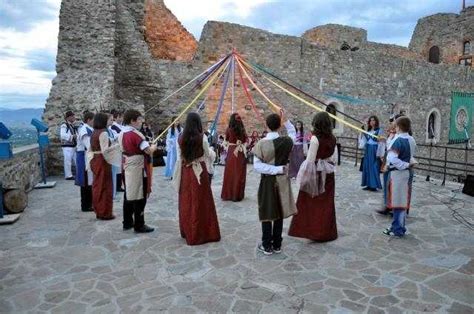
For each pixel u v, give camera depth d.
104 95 11.48
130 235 5.38
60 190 8.30
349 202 7.32
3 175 6.75
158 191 8.28
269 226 4.62
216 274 4.11
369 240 5.16
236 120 7.37
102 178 6.00
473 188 7.81
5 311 3.38
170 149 9.76
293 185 9.16
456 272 4.12
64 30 12.59
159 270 4.21
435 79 22.14
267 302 3.50
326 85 17.81
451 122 23.31
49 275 4.11
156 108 14.46
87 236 5.33
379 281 3.92
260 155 4.50
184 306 3.43
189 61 14.86
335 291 3.71
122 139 5.35
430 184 9.11
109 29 12.84
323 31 22.92
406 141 5.14
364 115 19.22
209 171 5.09
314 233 5.01
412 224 5.88
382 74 19.67
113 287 3.82
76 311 3.37
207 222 5.05
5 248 4.88
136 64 14.21
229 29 15.42
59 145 10.04
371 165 8.27
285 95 16.52
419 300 3.52
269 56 16.20
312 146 4.74
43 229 5.63
